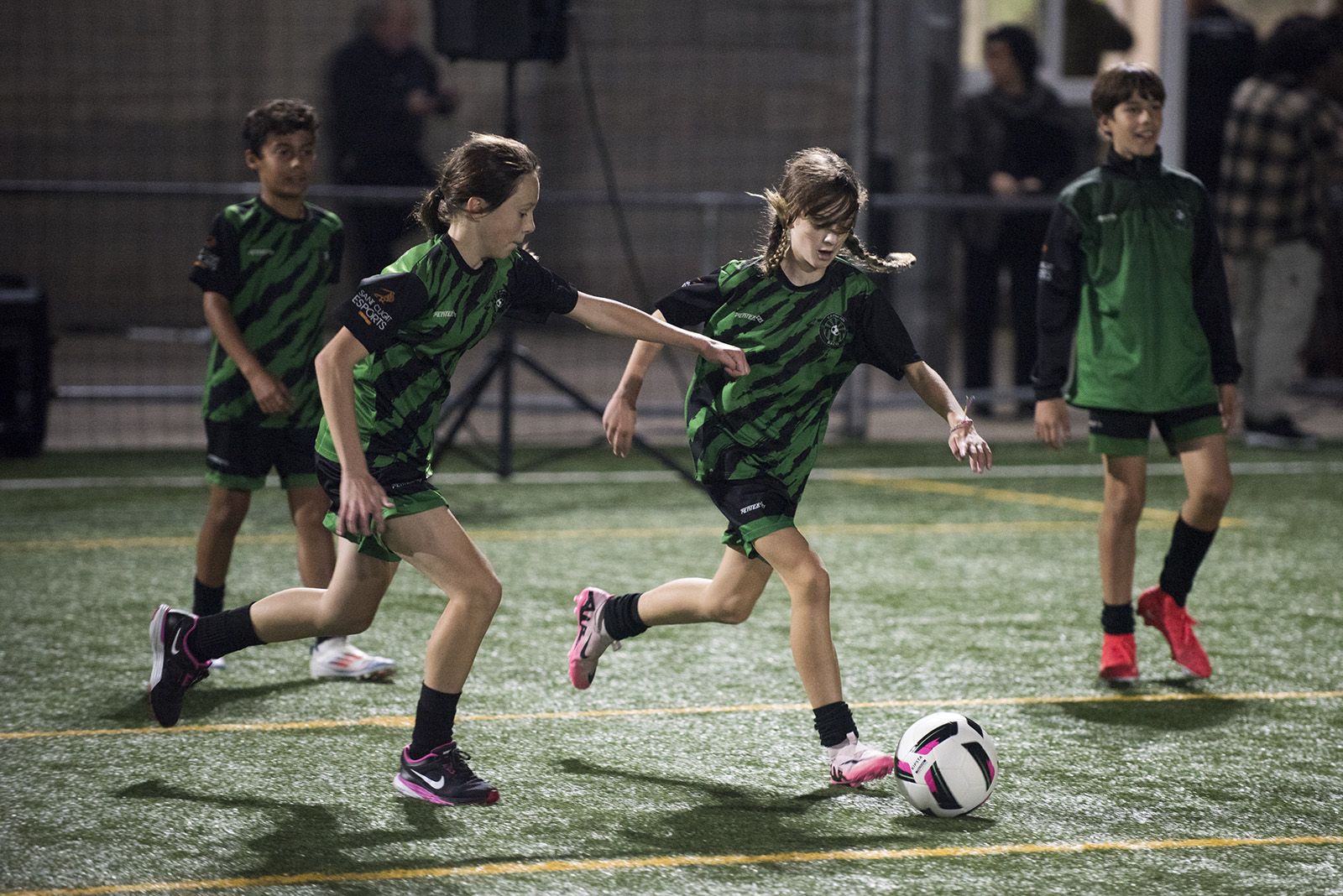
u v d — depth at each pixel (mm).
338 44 39938
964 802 8594
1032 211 26031
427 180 29125
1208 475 11297
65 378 31734
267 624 9359
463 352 8797
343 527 8172
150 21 39781
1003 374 33188
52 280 40125
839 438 25594
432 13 18844
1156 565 15914
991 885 7703
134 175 40219
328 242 11742
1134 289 11234
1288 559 16078
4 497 19281
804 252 8883
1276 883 7766
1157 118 11250
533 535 17219
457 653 8703
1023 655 12320
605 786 9148
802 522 18250
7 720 10367
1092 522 18297
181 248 40344
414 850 8094
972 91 35344
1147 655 12391
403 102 28719
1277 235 23312
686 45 38688
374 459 8656
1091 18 33500
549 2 18547
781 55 38781
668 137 39000
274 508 18688
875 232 25734
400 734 10117
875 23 24828
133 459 22719
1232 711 10812
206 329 30875
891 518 18547
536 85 38688
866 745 9195
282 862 7926
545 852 8086
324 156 34750
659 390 30094
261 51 39906
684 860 7992
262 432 11539
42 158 39906
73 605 13703
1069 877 7820
